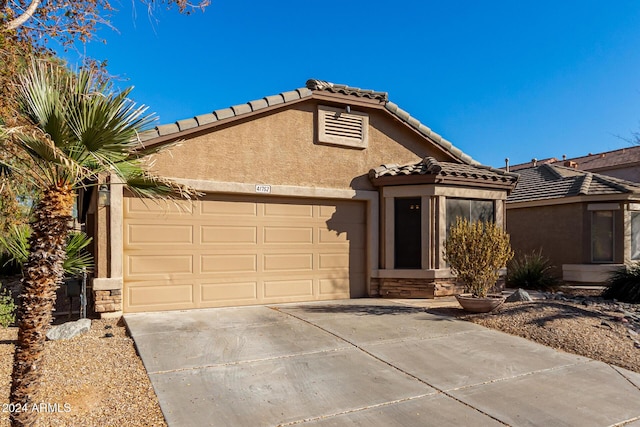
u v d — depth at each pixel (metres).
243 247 9.40
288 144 9.78
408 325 7.65
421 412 4.45
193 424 4.07
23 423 3.40
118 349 6.20
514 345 6.66
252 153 9.38
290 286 9.86
